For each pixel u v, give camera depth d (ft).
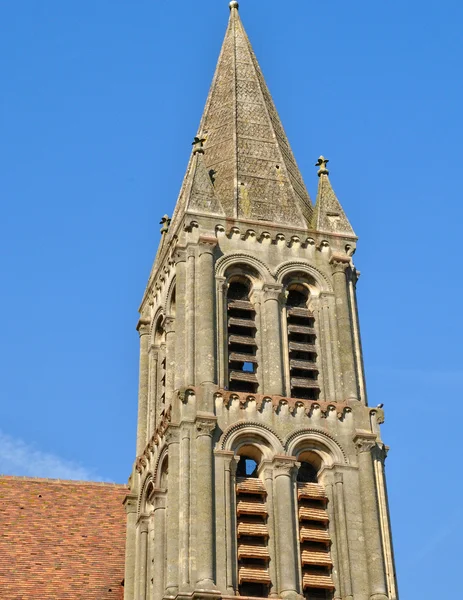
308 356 231.30
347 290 236.84
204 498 204.54
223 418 214.69
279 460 212.64
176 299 228.84
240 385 223.51
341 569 207.21
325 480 215.51
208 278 228.63
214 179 251.19
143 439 240.94
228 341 226.17
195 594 195.00
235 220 237.45
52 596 218.79
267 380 223.51
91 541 233.76
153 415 240.73
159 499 216.54
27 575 222.28
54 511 239.91
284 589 201.05
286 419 217.97
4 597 215.92
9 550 227.20
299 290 238.07
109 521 240.12
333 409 221.25
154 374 245.04
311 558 206.90
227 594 198.08
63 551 229.86
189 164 258.98
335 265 238.07
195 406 214.69
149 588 218.59
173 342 232.73
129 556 226.38
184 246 232.94
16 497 241.55
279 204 245.04
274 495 210.79
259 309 231.71
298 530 209.15
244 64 277.23
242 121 262.88
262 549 205.26
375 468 216.74
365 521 210.59
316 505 213.66
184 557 200.03
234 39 283.79
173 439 211.82
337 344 230.48
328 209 245.65
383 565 206.69
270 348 226.17
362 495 213.46
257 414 216.95
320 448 218.18
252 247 236.02
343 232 242.78
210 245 232.32
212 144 260.42
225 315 228.43
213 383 218.18
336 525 211.20
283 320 231.30
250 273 234.99
